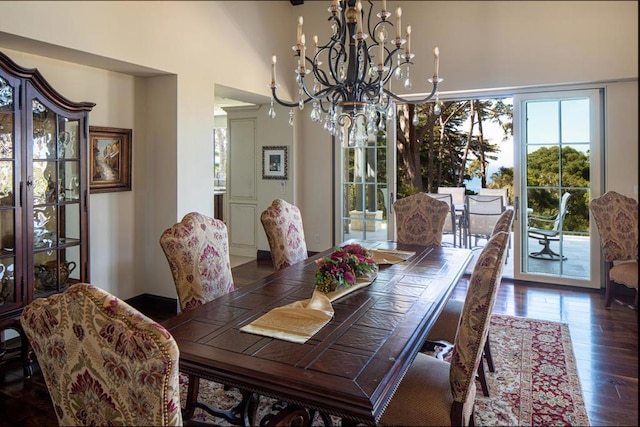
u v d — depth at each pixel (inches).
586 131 180.2
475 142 378.9
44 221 118.2
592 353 122.1
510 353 121.7
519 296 175.9
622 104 173.0
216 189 344.8
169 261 90.0
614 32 167.6
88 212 129.9
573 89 180.4
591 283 183.8
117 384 40.7
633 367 113.3
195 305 91.7
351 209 227.8
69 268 125.6
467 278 206.4
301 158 237.0
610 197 158.2
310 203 236.5
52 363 44.3
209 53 171.0
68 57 131.9
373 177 221.3
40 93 113.6
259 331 67.0
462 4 189.5
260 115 241.9
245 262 243.0
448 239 323.6
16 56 124.6
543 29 177.3
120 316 39.4
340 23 101.6
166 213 160.4
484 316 60.2
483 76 187.3
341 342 62.7
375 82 105.7
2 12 107.1
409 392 65.5
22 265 110.8
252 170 249.1
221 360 57.4
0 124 106.0
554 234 189.9
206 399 100.7
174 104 156.7
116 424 42.0
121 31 136.5
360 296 84.7
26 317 44.3
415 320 71.5
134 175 160.4
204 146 168.9
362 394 48.9
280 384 52.3
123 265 158.1
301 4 224.1
